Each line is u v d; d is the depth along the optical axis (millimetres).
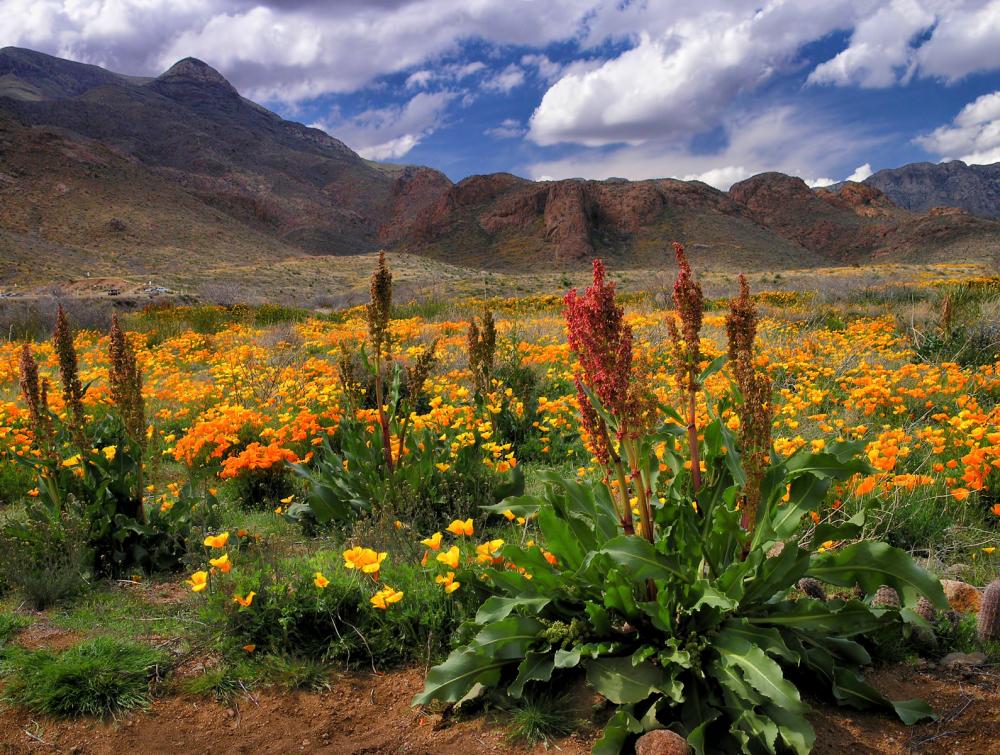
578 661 2982
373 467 5363
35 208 165250
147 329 20094
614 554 2898
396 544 4324
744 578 3109
